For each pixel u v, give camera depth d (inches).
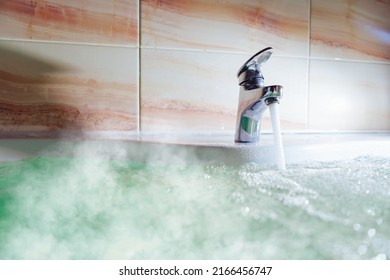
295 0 29.7
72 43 25.5
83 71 25.8
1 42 24.4
